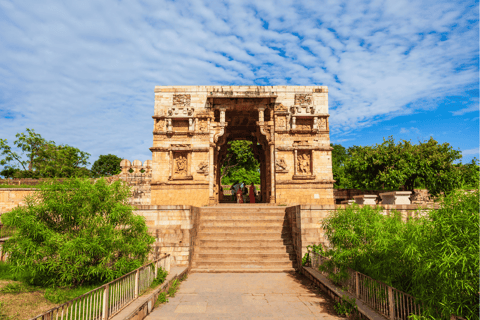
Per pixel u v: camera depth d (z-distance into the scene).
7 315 7.62
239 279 13.95
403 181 28.36
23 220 10.25
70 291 9.84
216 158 28.56
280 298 11.12
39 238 10.54
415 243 6.81
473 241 5.50
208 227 18.62
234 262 15.87
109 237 10.57
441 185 28.05
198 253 16.61
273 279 13.95
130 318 7.93
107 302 7.50
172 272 13.61
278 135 26.84
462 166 28.16
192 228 16.50
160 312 9.52
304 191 26.02
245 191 38.56
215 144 26.92
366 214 10.39
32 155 56.09
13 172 55.53
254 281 13.61
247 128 34.19
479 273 5.33
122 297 8.46
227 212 20.03
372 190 31.38
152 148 26.52
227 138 35.56
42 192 11.20
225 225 18.97
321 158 26.53
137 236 12.02
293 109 26.92
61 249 10.10
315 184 26.14
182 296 11.36
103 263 10.46
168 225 15.81
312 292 11.92
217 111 28.55
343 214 11.02
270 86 27.27
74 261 10.31
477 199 5.84
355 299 9.25
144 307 9.05
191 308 9.94
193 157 26.56
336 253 10.70
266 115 29.95
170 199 26.05
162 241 15.54
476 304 5.43
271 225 18.89
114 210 11.11
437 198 6.83
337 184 48.34
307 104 27.17
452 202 6.27
